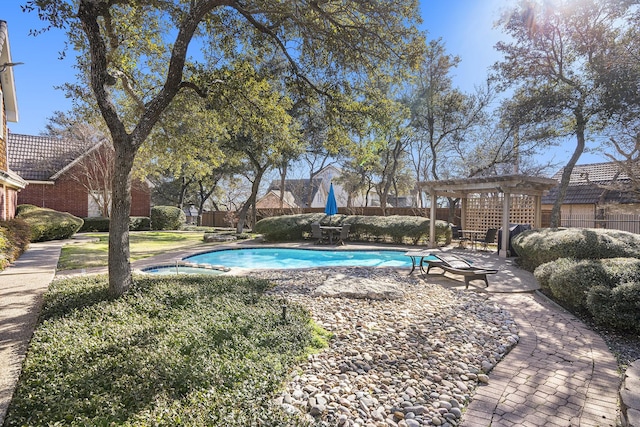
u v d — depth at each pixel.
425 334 4.43
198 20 5.31
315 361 3.59
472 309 5.59
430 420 2.71
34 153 21.06
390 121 7.64
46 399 2.40
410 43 6.36
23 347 3.47
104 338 3.50
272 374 3.04
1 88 11.58
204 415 2.32
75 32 5.83
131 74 7.23
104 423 2.19
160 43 7.34
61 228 15.38
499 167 21.73
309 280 7.46
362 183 26.48
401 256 13.64
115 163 5.05
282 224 16.81
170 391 2.60
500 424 2.65
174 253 12.02
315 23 6.29
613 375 3.44
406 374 3.40
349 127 7.33
